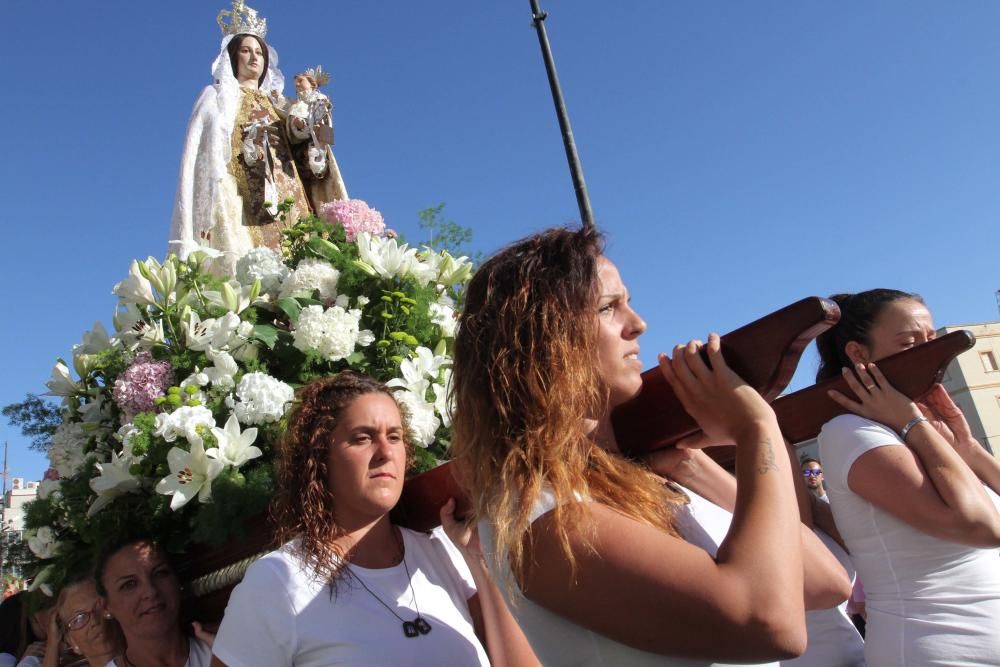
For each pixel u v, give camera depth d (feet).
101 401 10.59
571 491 4.10
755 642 3.64
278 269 11.59
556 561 4.01
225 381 9.64
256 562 6.68
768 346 4.54
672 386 4.90
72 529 10.02
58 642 10.69
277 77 19.43
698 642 3.70
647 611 3.78
